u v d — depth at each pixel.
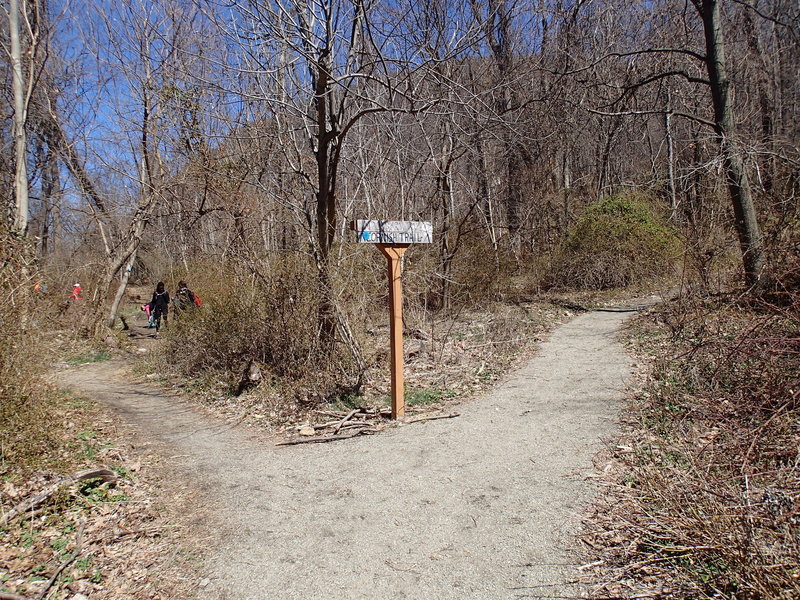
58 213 18.98
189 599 3.54
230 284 10.08
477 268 14.20
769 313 6.29
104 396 9.49
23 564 3.90
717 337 7.62
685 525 3.56
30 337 5.97
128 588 3.66
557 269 17.94
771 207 10.18
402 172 13.65
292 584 3.66
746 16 16.84
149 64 12.89
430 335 11.20
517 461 5.43
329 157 9.16
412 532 4.23
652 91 20.06
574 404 7.05
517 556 3.80
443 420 6.93
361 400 7.92
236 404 8.40
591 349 10.11
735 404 5.61
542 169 18.50
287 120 9.80
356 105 11.10
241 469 5.78
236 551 4.10
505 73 12.30
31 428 5.68
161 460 6.14
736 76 18.23
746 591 3.04
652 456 5.02
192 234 14.18
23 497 4.86
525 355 10.02
